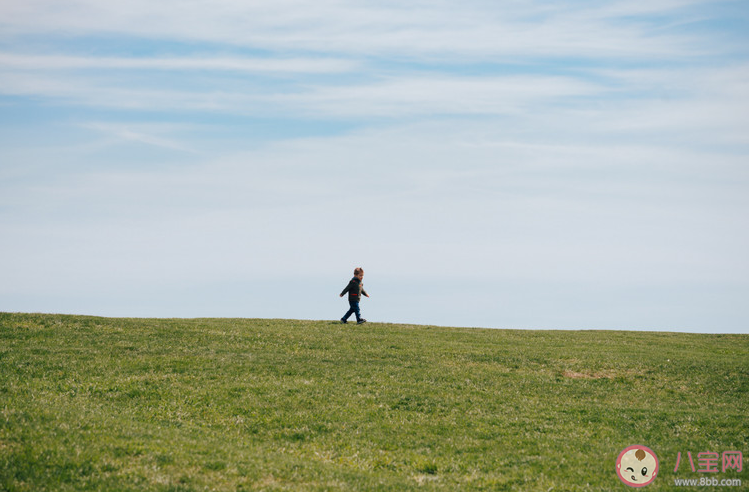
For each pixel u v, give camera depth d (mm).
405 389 23234
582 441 18312
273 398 21297
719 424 20016
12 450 14023
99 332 30234
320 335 32750
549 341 34781
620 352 31938
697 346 34969
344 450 17266
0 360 23797
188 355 26719
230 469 14422
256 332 32594
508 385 24719
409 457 16859
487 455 17125
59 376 22406
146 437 16219
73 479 13039
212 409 20125
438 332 36062
